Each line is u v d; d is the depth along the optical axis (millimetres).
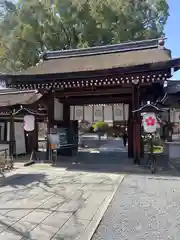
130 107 12719
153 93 11586
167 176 7918
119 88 11398
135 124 10188
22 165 10070
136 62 9680
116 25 22812
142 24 24391
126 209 4957
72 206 5102
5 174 8281
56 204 5219
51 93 11711
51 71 10883
